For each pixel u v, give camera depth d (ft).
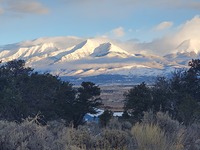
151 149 45.06
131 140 49.39
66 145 42.01
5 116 239.09
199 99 307.78
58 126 76.89
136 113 259.39
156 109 250.16
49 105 308.40
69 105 313.53
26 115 253.65
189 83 310.24
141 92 269.85
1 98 255.70
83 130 50.62
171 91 289.94
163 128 60.80
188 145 55.36
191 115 148.66
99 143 47.85
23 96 315.58
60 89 331.36
